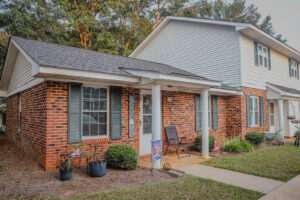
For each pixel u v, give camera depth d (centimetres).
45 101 530
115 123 639
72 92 560
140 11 2164
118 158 545
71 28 1741
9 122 1050
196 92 904
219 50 1059
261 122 1095
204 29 1128
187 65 1200
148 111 762
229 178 502
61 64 488
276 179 498
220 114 998
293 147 922
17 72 871
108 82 616
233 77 996
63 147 543
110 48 1839
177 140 780
